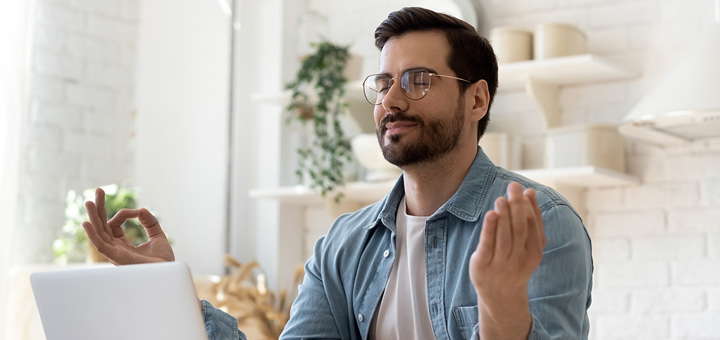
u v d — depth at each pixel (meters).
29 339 3.04
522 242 1.07
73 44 3.73
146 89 3.91
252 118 3.79
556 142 2.94
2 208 3.19
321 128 3.43
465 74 1.50
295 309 1.65
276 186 3.68
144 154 3.88
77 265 3.23
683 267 2.90
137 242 3.38
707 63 2.48
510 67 2.97
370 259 1.58
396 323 1.51
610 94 3.05
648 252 2.96
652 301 2.93
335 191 3.27
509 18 3.26
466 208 1.48
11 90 3.26
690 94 2.44
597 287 3.02
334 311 1.60
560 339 1.26
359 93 3.30
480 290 1.10
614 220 3.02
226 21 3.84
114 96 3.85
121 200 3.49
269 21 3.77
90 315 1.20
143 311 1.17
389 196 1.59
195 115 3.86
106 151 3.81
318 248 1.68
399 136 1.46
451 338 1.42
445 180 1.52
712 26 2.58
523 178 1.53
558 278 1.33
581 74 2.98
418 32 1.49
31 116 3.58
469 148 1.53
